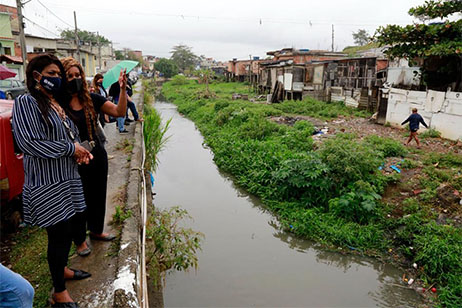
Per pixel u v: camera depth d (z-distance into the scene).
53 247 2.60
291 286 5.20
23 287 1.76
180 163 11.99
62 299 2.68
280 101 23.91
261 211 8.05
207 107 22.95
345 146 8.10
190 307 4.67
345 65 20.77
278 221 7.49
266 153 10.26
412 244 5.93
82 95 2.92
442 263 5.24
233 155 11.32
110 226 4.09
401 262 5.75
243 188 9.48
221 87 42.22
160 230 5.28
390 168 8.54
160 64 72.50
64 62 2.82
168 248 5.27
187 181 10.08
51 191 2.55
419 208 6.68
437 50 11.23
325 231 6.62
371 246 6.21
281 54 35.06
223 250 6.20
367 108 17.73
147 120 9.03
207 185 9.76
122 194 5.02
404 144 11.13
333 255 6.11
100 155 3.28
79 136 2.98
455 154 9.59
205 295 4.92
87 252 3.46
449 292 4.85
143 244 3.66
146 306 3.08
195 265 5.31
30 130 2.41
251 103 22.20
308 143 10.94
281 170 8.23
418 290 5.11
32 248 3.71
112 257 3.45
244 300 4.85
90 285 3.04
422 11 12.05
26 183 2.56
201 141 15.62
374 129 13.88
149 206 6.19
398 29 12.44
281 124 15.02
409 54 12.73
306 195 7.87
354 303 4.84
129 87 9.90
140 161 6.53
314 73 22.83
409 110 13.36
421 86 13.34
